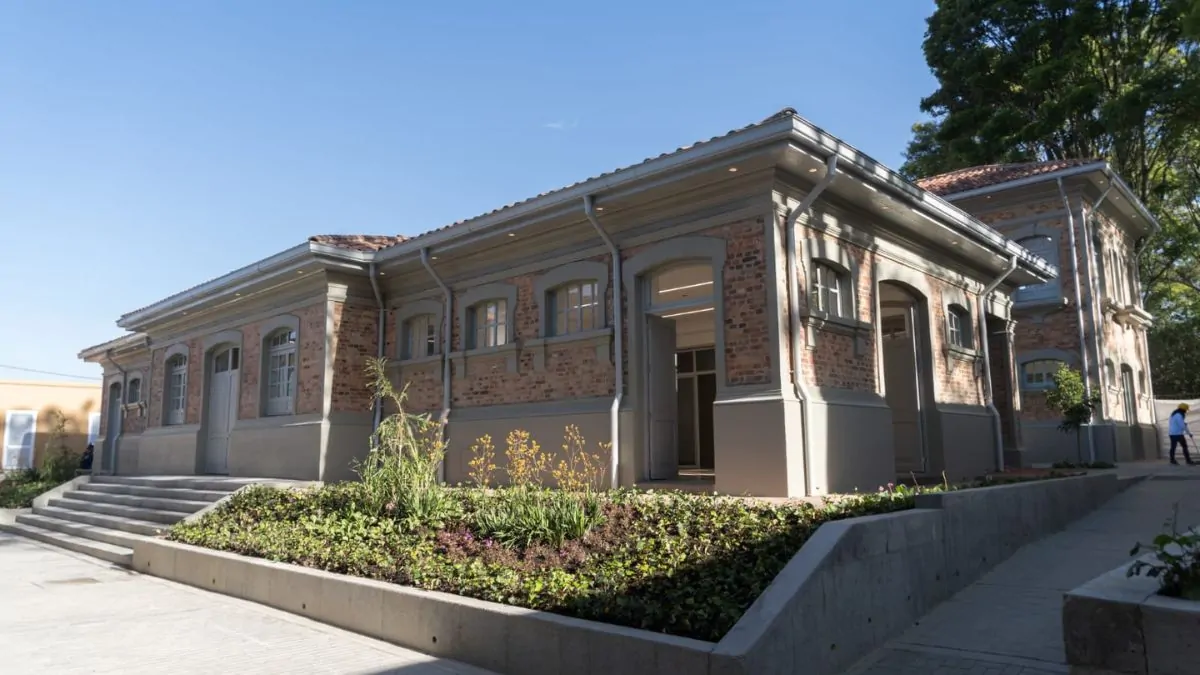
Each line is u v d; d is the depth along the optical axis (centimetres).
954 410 1474
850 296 1212
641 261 1211
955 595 796
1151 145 2770
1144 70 2550
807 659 558
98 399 3622
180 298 1922
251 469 1691
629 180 1129
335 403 1555
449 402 1475
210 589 1012
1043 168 2272
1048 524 1076
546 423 1295
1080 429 2117
